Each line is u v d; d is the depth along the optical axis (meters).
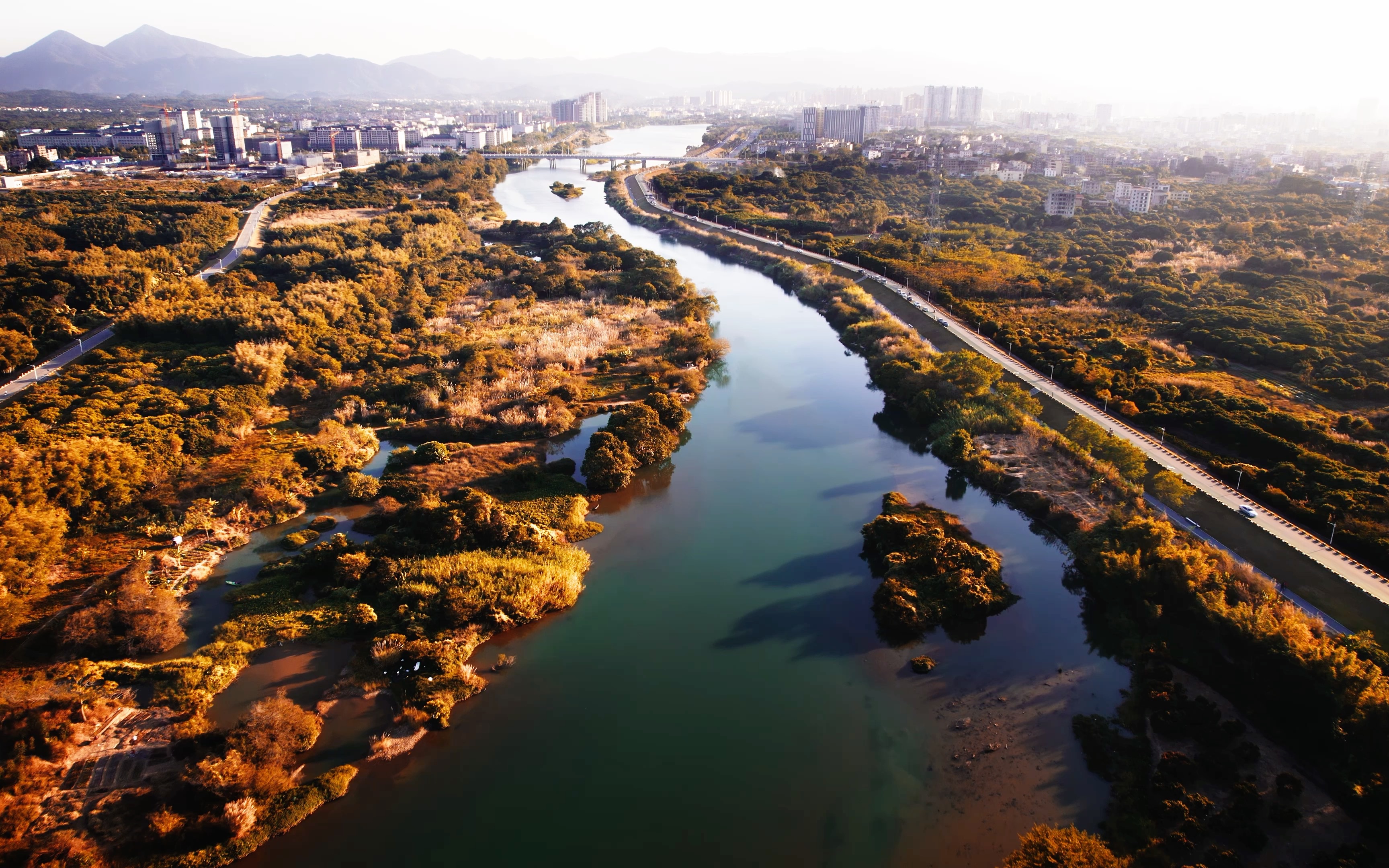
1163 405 155.25
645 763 79.88
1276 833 69.69
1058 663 93.81
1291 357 181.62
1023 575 111.25
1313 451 134.88
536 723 84.94
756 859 69.88
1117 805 73.94
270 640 94.44
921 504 130.25
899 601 100.31
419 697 86.50
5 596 93.94
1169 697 85.06
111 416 140.88
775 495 134.25
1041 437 143.00
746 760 80.38
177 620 96.44
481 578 102.81
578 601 105.94
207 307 195.00
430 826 72.88
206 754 77.12
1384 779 71.25
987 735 83.19
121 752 78.12
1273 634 85.69
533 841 71.44
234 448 140.00
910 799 75.69
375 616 96.56
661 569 113.25
